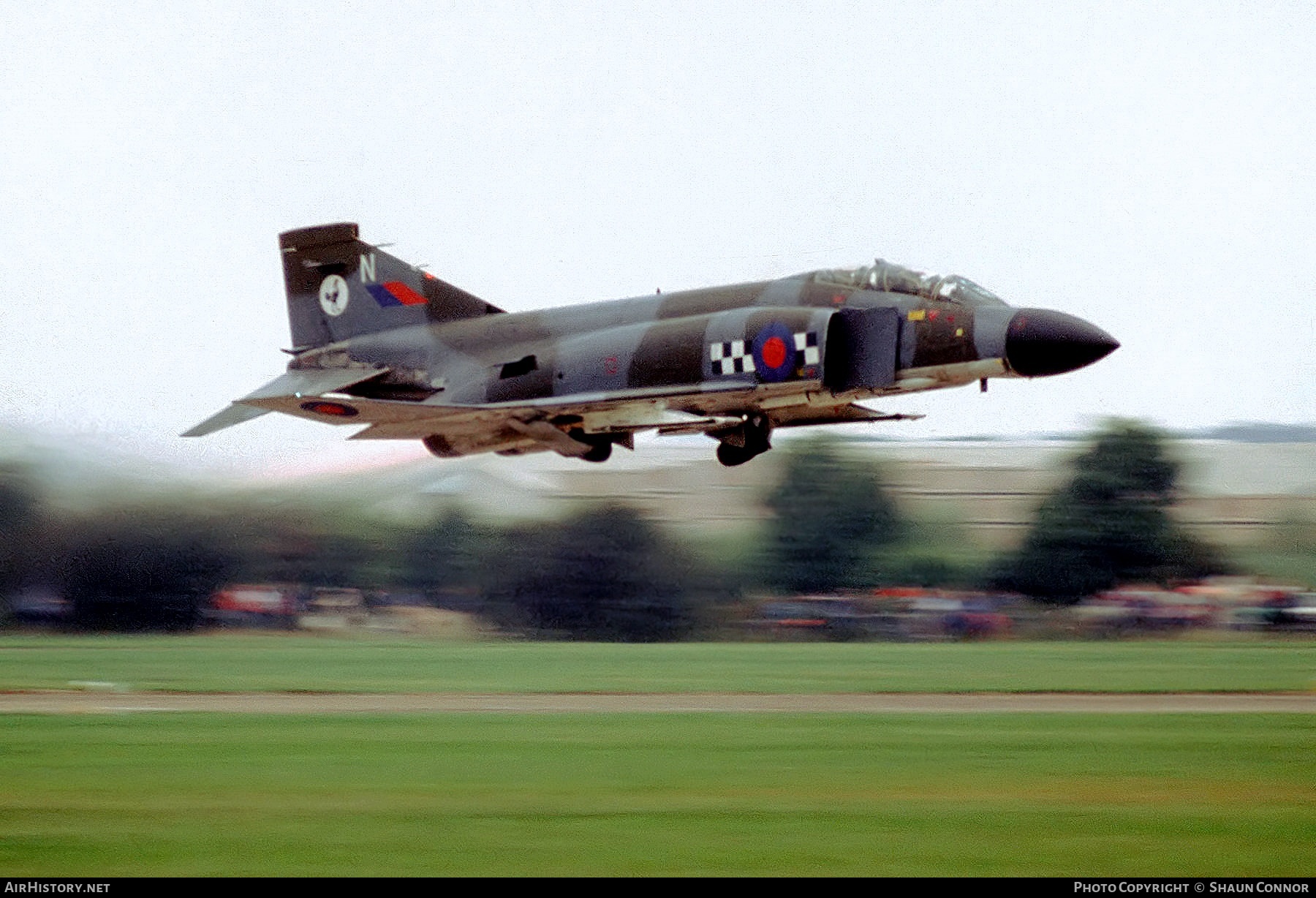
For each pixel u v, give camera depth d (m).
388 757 53.31
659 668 87.62
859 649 103.56
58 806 45.31
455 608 118.00
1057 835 41.75
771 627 117.94
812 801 45.62
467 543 120.44
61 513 116.88
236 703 71.31
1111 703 69.75
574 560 120.00
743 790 47.28
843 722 62.97
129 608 116.44
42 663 93.75
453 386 80.50
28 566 116.19
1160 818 43.47
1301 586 120.75
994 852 40.12
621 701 71.06
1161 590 121.69
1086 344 69.12
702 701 71.00
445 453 80.31
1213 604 117.81
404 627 116.56
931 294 71.69
